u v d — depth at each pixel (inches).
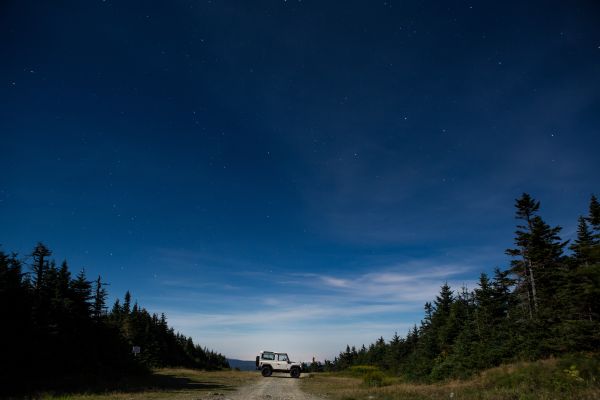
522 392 532.1
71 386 768.3
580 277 887.7
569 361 617.9
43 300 986.7
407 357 1985.7
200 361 3440.0
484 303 1615.4
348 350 3326.8
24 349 838.5
